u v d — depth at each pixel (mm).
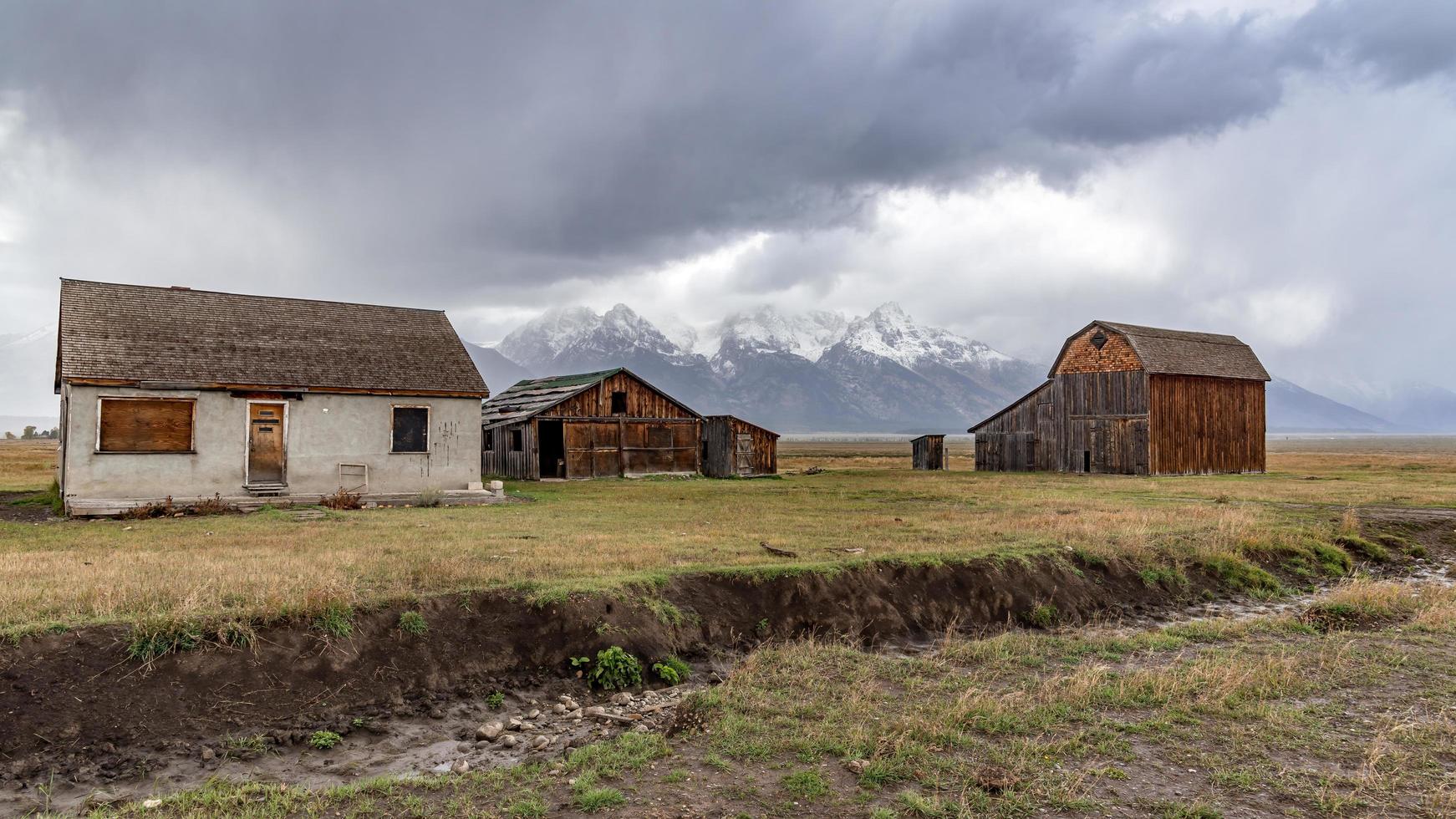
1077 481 43656
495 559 15586
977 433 58125
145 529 20578
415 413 29625
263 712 9719
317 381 27797
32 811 7660
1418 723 9531
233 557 15312
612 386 43844
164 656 9891
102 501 24078
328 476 27891
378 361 30062
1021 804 7535
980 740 9188
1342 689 10961
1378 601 15773
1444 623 14383
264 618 10688
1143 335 49938
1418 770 8242
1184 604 17484
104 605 10859
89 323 25984
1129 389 48844
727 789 8008
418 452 29500
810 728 9516
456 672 11156
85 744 8750
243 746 9141
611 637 12188
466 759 9172
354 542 17797
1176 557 19031
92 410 24328
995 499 31578
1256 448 53719
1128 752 8758
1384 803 7520
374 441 28766
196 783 8375
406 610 11727
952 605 15484
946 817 7305
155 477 25141
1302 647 13203
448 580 13336
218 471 26094
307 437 27578
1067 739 9141
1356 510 27938
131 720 9125
